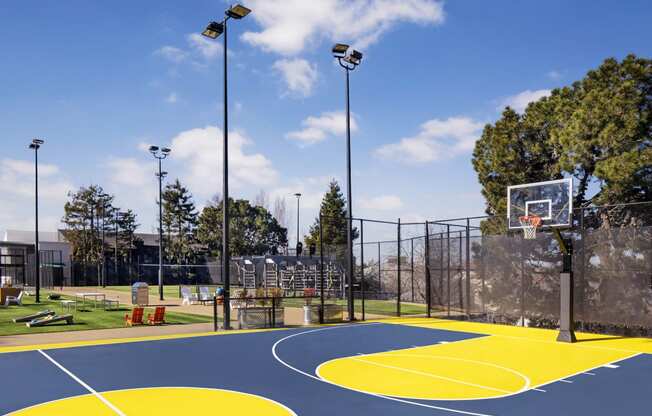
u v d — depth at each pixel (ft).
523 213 62.23
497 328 69.77
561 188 58.95
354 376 39.14
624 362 45.93
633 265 62.80
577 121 80.64
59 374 39.52
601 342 57.72
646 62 79.97
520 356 48.42
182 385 36.01
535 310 71.31
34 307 99.25
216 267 242.99
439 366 43.21
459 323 75.72
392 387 35.63
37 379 37.78
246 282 151.02
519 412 29.73
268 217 309.22
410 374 39.93
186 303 109.40
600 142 78.38
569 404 31.68
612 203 80.43
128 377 38.52
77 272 214.48
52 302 111.45
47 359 45.75
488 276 77.61
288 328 69.05
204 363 44.06
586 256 67.31
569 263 58.75
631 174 75.10
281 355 48.03
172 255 280.92
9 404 31.01
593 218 83.61
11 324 70.23
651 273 61.11
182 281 241.35
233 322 74.02
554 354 49.67
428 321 78.02
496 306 76.23
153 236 330.13
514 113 97.96
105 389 34.76
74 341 55.98
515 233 86.74
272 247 306.35
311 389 34.94
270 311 70.13
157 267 235.40
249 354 48.49
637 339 60.18
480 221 98.63
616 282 64.18
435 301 84.38
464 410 30.01
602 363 45.32
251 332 64.69
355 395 33.40
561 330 58.34
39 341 55.83
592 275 66.49
